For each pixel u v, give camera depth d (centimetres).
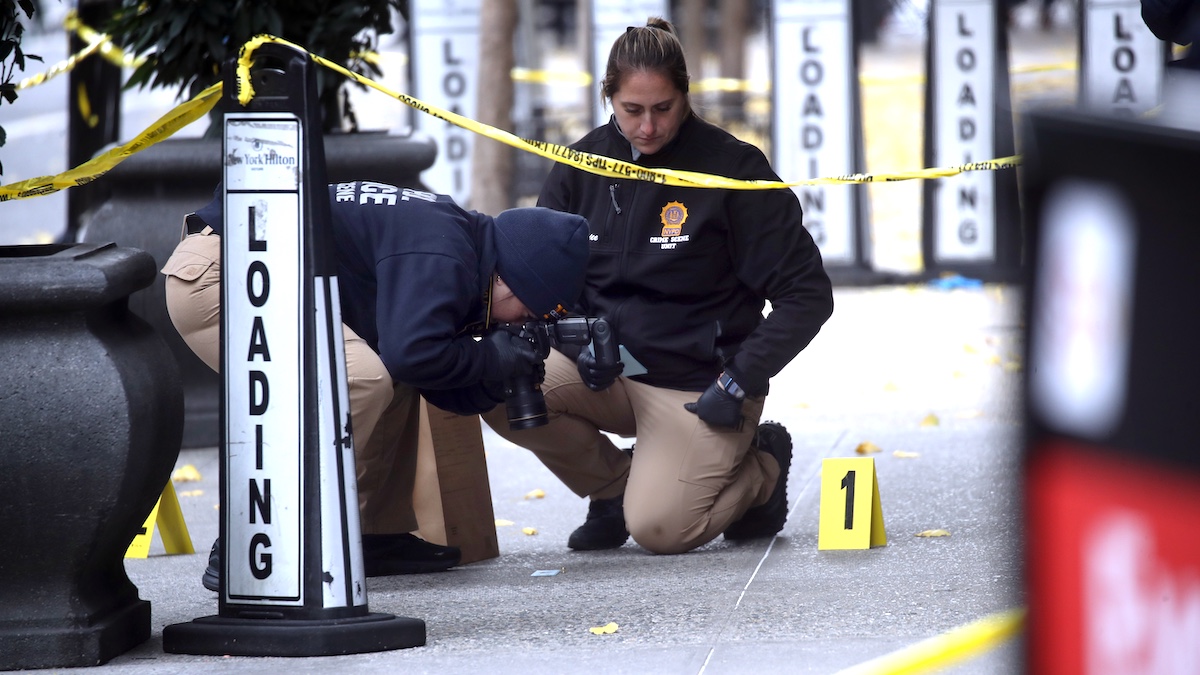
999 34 4197
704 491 1625
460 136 4188
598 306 1661
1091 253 413
